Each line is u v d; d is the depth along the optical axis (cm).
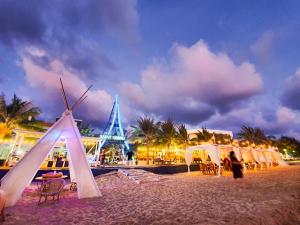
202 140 4141
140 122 3422
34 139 2089
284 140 6231
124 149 4338
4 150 2331
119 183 1139
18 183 652
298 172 1745
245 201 643
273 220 477
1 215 488
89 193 760
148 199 718
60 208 602
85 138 1880
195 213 525
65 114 833
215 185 1027
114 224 457
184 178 1404
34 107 2592
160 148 3606
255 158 2294
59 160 1550
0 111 2361
